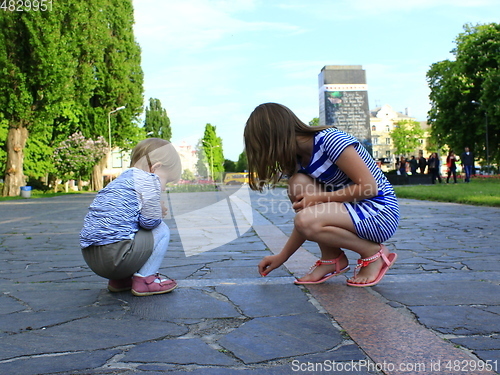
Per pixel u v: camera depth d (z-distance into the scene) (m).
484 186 15.97
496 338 1.93
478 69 34.50
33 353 1.87
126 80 38.59
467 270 3.33
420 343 1.89
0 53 22.69
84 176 40.22
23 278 3.41
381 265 2.90
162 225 2.85
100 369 1.70
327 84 25.83
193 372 1.66
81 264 4.00
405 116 112.38
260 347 1.89
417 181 23.86
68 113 33.38
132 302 2.64
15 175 25.23
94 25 29.67
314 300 2.59
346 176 2.79
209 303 2.58
